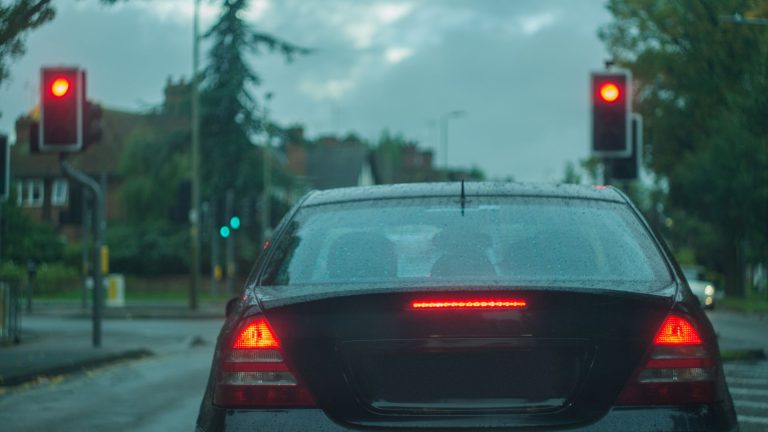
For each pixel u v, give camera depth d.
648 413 4.43
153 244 61.44
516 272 4.89
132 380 14.78
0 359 16.45
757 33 17.41
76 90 18.16
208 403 4.71
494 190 5.55
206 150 60.75
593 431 4.39
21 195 77.50
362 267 5.00
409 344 4.50
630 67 44.12
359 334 4.53
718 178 39.31
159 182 63.41
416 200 5.49
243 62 60.69
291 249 5.23
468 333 4.48
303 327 4.58
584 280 4.82
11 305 21.98
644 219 5.44
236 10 60.88
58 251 62.00
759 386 13.20
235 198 60.44
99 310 20.11
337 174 103.56
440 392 4.50
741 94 17.73
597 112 17.33
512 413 4.46
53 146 18.17
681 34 18.11
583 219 5.29
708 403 4.49
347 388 4.52
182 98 62.72
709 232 58.94
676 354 4.49
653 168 50.56
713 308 40.72
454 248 5.06
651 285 4.78
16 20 11.88
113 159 79.69
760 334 24.45
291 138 62.41
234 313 4.87
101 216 20.27
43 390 13.55
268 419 4.52
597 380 4.47
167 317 34.69
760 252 33.62
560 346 4.49
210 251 61.28
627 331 4.49
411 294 4.51
